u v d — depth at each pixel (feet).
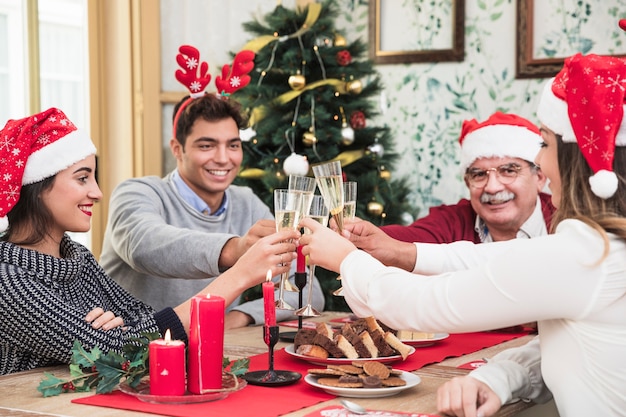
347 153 12.24
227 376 5.06
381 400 4.76
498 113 9.23
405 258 6.48
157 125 13.62
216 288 5.73
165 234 7.59
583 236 4.18
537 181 9.12
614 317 4.25
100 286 6.56
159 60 13.65
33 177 5.83
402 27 14.29
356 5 14.71
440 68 14.02
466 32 13.79
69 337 5.37
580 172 4.46
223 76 9.23
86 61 13.34
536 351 5.20
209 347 4.69
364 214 12.10
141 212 8.28
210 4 13.82
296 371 5.50
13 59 12.40
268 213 9.77
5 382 5.24
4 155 5.74
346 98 12.28
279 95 11.98
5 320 5.39
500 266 4.32
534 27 13.21
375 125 14.51
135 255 7.72
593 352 4.30
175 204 8.93
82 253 6.38
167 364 4.64
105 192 13.58
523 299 4.25
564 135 4.50
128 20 13.42
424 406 4.64
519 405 4.89
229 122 8.91
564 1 13.00
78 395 4.86
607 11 12.72
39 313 5.36
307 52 12.03
